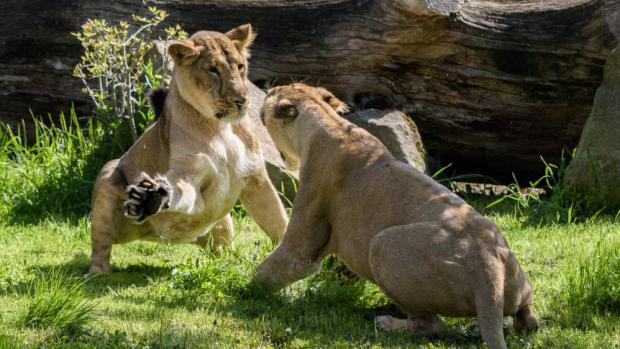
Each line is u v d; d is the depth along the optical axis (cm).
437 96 1731
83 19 1827
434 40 1688
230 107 1141
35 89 1878
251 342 880
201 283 1081
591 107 1675
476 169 1812
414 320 932
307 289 1062
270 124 1104
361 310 1034
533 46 1669
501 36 1673
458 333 938
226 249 1209
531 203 1598
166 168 1205
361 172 1004
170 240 1210
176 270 1108
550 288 1088
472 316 892
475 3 1717
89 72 1833
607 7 1634
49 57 1855
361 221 985
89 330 906
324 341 905
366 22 1722
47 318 926
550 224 1455
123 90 1672
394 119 1659
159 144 1216
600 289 1027
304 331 936
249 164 1196
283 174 1572
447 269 876
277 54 1783
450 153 1784
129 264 1281
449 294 880
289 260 1041
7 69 1877
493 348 838
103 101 1775
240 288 1066
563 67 1662
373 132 1636
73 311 932
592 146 1527
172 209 1101
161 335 870
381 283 921
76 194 1596
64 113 1884
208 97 1140
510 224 1462
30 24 1855
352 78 1759
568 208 1508
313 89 1116
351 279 1081
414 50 1706
